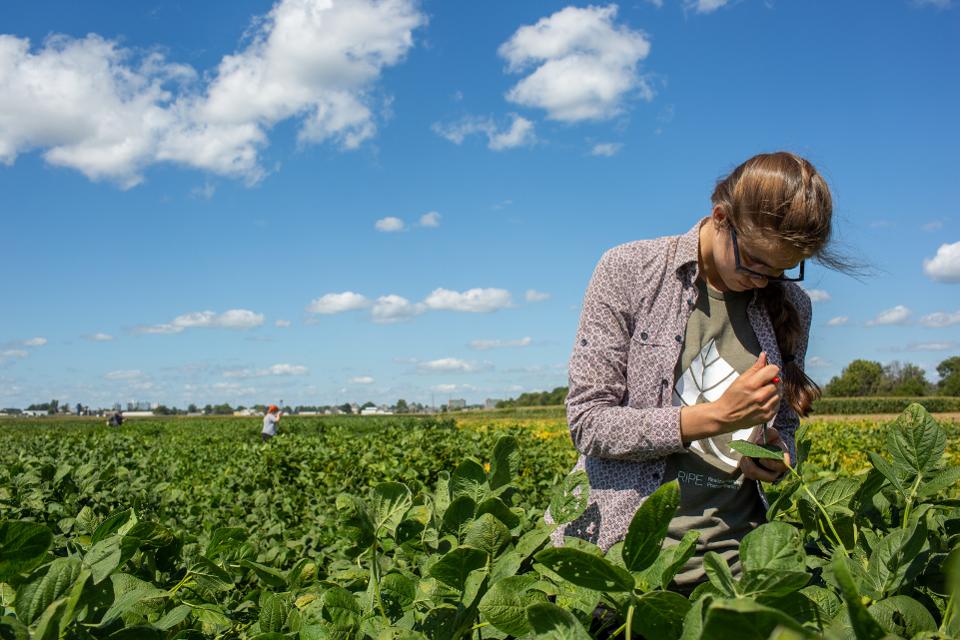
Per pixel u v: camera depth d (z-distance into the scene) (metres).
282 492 6.75
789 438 2.09
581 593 1.02
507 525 1.24
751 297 1.98
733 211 1.71
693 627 0.74
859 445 9.23
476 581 1.01
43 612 0.87
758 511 2.02
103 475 3.11
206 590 1.38
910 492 1.24
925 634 0.84
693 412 1.73
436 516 1.34
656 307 1.94
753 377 1.67
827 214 1.63
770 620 0.64
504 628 0.92
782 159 1.67
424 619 1.07
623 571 0.85
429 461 8.16
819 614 0.84
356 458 8.67
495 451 1.35
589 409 1.89
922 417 1.25
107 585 1.03
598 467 1.96
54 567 0.89
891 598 0.92
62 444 10.68
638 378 1.94
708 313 1.96
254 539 3.15
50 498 2.69
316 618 1.18
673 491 0.91
